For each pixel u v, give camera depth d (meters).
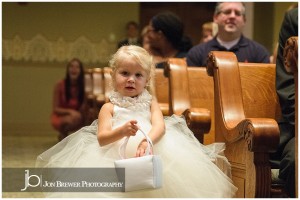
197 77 4.10
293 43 2.62
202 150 3.09
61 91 10.04
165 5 12.29
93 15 11.45
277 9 11.02
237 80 3.33
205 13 12.38
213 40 5.40
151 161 2.63
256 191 2.86
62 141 3.21
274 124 2.77
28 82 11.35
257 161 2.87
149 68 3.11
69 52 11.41
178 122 3.21
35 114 11.43
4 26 11.16
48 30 11.33
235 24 5.28
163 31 5.69
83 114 9.76
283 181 3.08
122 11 11.56
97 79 6.79
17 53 11.23
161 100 4.64
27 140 9.98
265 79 3.60
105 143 2.84
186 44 6.01
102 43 11.51
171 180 2.88
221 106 3.28
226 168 3.21
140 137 2.91
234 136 3.06
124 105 3.04
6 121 11.32
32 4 11.23
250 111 3.55
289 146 3.03
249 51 5.35
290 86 3.22
